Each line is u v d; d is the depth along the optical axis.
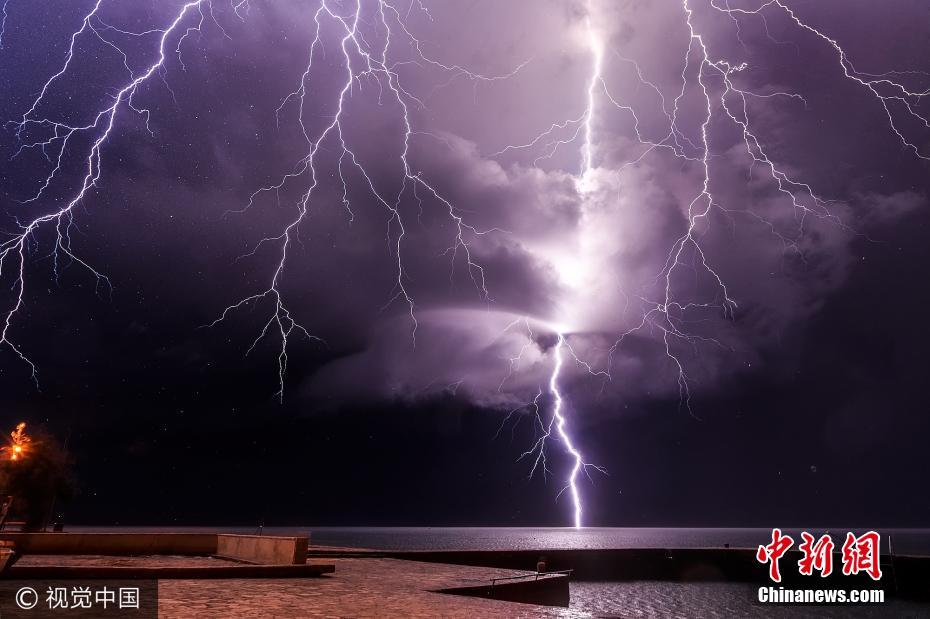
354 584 11.62
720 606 24.83
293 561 12.98
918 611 24.69
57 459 23.48
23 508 22.55
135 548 18.20
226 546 17.55
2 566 10.33
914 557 26.94
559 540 139.00
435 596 10.24
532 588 13.77
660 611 23.62
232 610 7.90
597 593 26.30
